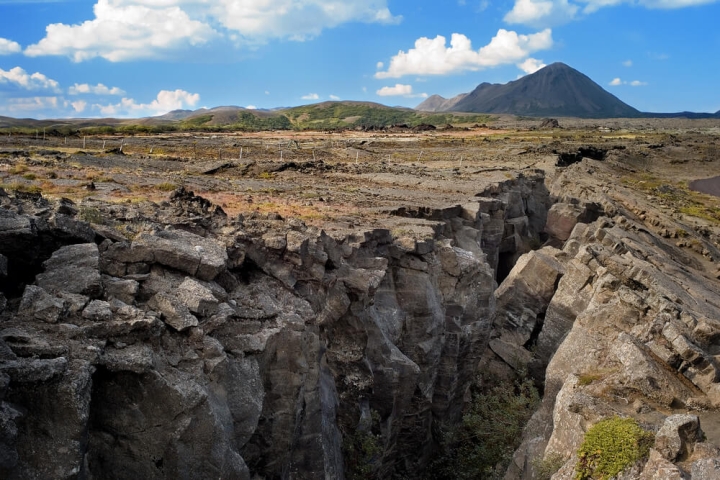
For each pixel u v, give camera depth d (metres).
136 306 12.02
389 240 25.05
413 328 25.28
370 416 20.67
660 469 12.69
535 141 134.00
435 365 26.42
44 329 9.98
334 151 94.00
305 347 15.62
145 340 11.09
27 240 11.84
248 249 16.98
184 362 11.68
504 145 117.44
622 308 23.23
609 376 18.62
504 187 53.00
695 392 17.58
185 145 86.00
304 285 18.11
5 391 8.17
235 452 11.69
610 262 29.64
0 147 58.31
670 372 18.22
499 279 52.31
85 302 10.98
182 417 10.62
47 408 8.82
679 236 54.56
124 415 10.36
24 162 38.53
